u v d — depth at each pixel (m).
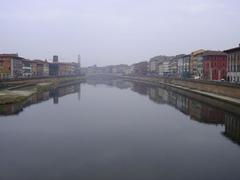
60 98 90.69
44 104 74.81
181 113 60.22
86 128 45.00
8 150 32.97
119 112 61.66
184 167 27.56
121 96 98.50
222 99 67.06
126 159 29.86
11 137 39.06
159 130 43.81
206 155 31.30
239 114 55.00
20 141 36.88
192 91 97.19
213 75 125.94
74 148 33.81
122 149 33.47
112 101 82.94
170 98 90.50
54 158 30.20
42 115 56.94
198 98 83.50
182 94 101.25
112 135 40.44
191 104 73.81
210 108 64.81
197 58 148.00
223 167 27.58
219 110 61.59
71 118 53.69
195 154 31.61
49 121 50.59
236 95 66.75
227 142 36.78
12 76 145.25
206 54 130.00
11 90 98.62
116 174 25.84
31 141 36.91
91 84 180.12
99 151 32.66
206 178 24.95
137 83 193.75
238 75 90.38
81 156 30.83
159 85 161.25
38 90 109.75
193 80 106.69
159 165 28.12
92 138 38.62
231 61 96.88
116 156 30.89
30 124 47.75
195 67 151.50
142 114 59.06
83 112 61.38
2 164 28.45
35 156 30.83
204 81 92.94
